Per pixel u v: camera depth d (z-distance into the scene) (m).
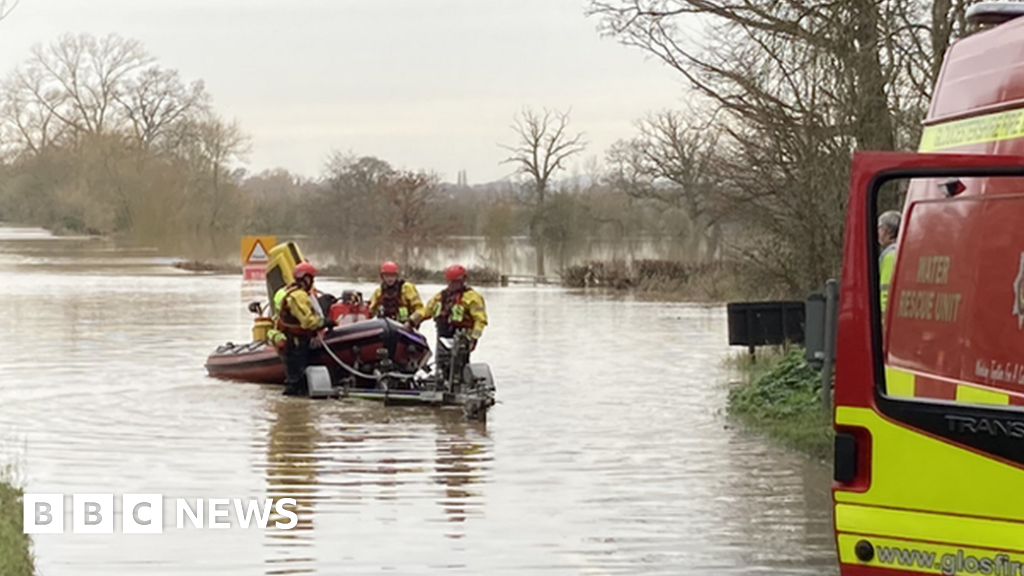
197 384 17.33
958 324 5.55
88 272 47.50
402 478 10.94
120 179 93.38
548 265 53.84
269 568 7.94
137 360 20.11
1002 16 6.12
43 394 16.25
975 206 5.52
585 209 75.31
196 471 11.20
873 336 5.32
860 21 14.57
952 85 6.18
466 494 10.27
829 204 16.25
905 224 6.02
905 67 14.38
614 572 7.89
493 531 8.97
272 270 19.64
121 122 101.88
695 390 16.91
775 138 17.22
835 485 5.39
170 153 94.62
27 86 102.75
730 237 24.47
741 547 8.52
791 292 20.47
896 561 5.29
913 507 5.25
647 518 9.39
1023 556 5.05
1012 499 5.09
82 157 97.25
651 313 30.89
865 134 14.84
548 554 8.33
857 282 5.33
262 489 10.41
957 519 5.18
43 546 8.48
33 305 31.61
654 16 17.89
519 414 14.80
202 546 8.50
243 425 13.88
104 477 10.89
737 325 18.98
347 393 16.05
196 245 75.38
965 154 5.20
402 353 16.78
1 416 14.43
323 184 86.31
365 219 85.38
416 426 13.88
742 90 17.84
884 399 5.30
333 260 56.91
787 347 18.91
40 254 62.91
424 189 78.44
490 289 41.00
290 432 13.41
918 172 5.20
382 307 17.75
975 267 5.48
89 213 92.31
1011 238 5.29
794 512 9.59
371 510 9.64
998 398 5.28
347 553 8.33
